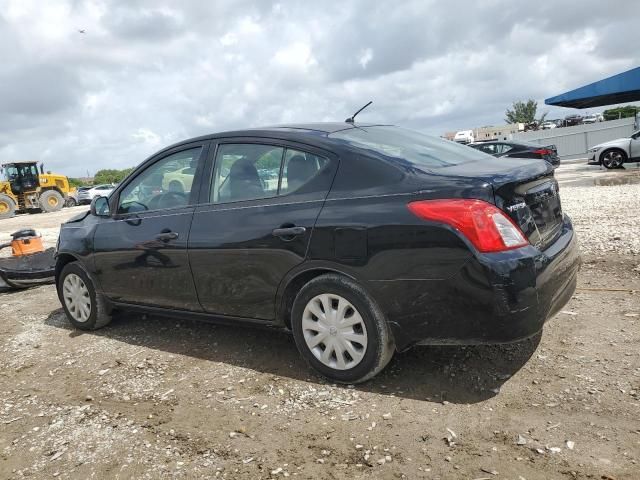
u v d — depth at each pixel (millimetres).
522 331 2863
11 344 4875
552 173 3578
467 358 3596
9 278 6781
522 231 2975
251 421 3076
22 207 30547
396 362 3633
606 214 9008
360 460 2611
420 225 2941
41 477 2729
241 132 3949
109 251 4559
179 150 4281
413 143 3826
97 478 2676
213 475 2605
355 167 3305
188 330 4762
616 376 3158
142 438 3004
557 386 3121
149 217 4309
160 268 4176
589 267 5586
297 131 3723
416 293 3002
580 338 3752
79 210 29781
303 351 3516
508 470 2426
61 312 5859
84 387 3771
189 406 3328
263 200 3631
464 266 2842
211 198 3953
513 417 2848
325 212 3283
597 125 31828
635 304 4324
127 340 4664
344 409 3104
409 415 2969
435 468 2492
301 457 2684
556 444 2578
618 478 2305
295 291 3574
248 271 3637
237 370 3795
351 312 3283
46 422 3303
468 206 2848
